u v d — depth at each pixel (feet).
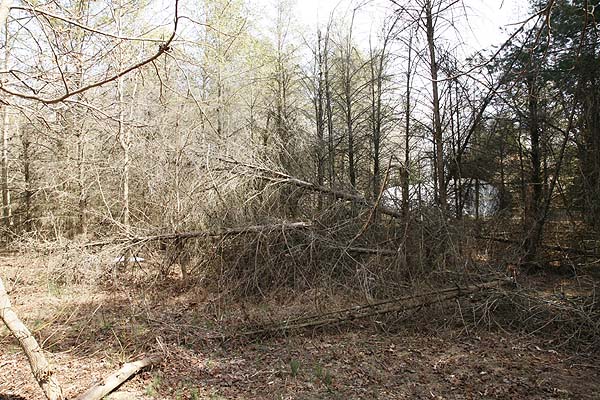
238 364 22.29
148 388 19.06
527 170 42.96
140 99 37.17
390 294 28.84
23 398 18.19
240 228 33.53
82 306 31.01
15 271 35.99
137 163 39.65
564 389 19.01
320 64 54.08
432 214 31.83
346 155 52.39
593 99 33.91
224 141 38.29
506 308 27.58
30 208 54.03
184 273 36.37
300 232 33.55
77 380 19.92
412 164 38.70
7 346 24.29
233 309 31.65
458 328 27.07
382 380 20.26
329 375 20.22
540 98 37.22
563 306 25.23
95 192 43.09
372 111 49.83
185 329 26.76
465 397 18.52
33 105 21.27
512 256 32.37
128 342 24.47
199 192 35.58
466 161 39.88
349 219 34.58
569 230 38.50
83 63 21.47
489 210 42.09
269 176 37.37
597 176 34.06
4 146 48.65
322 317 27.09
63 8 18.89
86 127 37.99
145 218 42.70
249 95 54.54
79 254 33.60
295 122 50.98
